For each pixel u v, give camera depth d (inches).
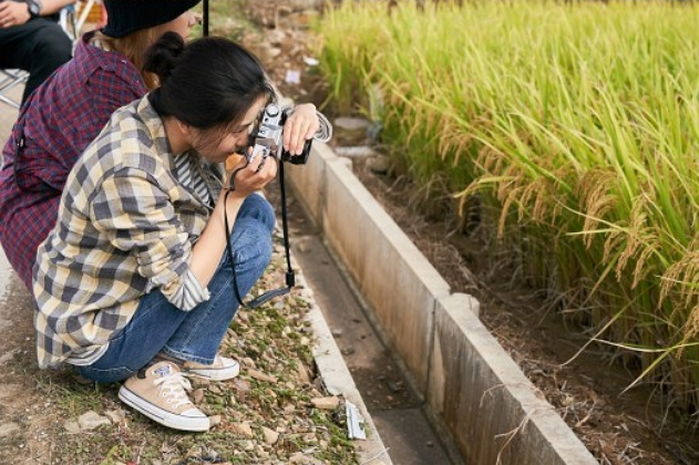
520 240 157.9
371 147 220.5
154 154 90.4
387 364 158.7
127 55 100.2
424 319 145.2
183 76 85.9
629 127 136.0
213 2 311.3
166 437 100.3
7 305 125.3
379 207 173.8
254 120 89.5
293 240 199.6
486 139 152.0
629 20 209.2
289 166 225.8
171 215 90.2
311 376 129.4
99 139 90.7
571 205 135.7
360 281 176.9
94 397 103.8
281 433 108.7
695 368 118.0
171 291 91.1
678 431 122.0
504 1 261.7
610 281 131.6
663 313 124.0
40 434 97.8
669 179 124.2
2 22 157.0
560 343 143.1
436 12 255.0
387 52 216.1
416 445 137.5
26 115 103.3
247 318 133.9
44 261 94.7
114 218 88.4
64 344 94.6
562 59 185.6
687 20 213.0
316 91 260.4
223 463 97.7
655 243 115.1
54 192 101.5
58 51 161.9
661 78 173.8
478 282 162.4
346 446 110.7
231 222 94.2
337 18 262.1
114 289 93.6
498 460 119.1
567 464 102.7
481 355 124.6
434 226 185.9
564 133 139.7
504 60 181.2
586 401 127.6
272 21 303.0
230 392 111.3
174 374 101.4
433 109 170.1
